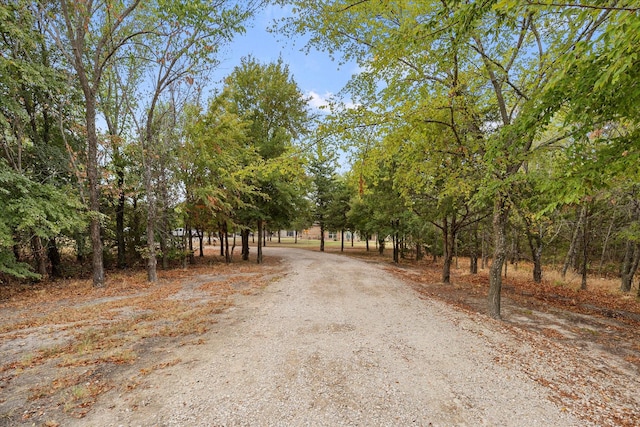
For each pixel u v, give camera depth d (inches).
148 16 493.7
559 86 161.5
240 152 669.9
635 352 242.2
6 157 430.6
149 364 175.5
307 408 134.3
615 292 543.8
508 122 300.0
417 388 155.4
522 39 286.8
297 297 360.5
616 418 137.5
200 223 681.0
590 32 187.8
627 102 147.6
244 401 138.3
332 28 267.3
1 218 331.3
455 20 162.4
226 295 369.7
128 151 565.3
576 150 185.6
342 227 1289.4
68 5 416.8
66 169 470.0
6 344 204.5
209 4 420.5
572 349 236.7
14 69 390.6
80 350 193.2
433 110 270.1
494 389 157.8
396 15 271.3
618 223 635.5
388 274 621.0
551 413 138.6
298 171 259.6
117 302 328.2
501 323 291.6
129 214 671.8
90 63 522.9
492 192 256.7
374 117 258.5
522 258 979.3
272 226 835.4
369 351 200.7
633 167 158.6
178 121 557.9
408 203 471.8
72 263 636.1
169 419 124.3
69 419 123.6
